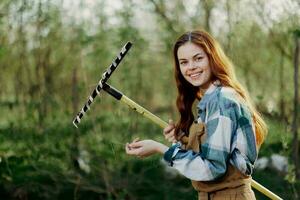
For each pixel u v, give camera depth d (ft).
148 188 23.18
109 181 23.15
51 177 23.06
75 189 22.30
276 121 24.64
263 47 26.20
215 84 10.97
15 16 24.32
